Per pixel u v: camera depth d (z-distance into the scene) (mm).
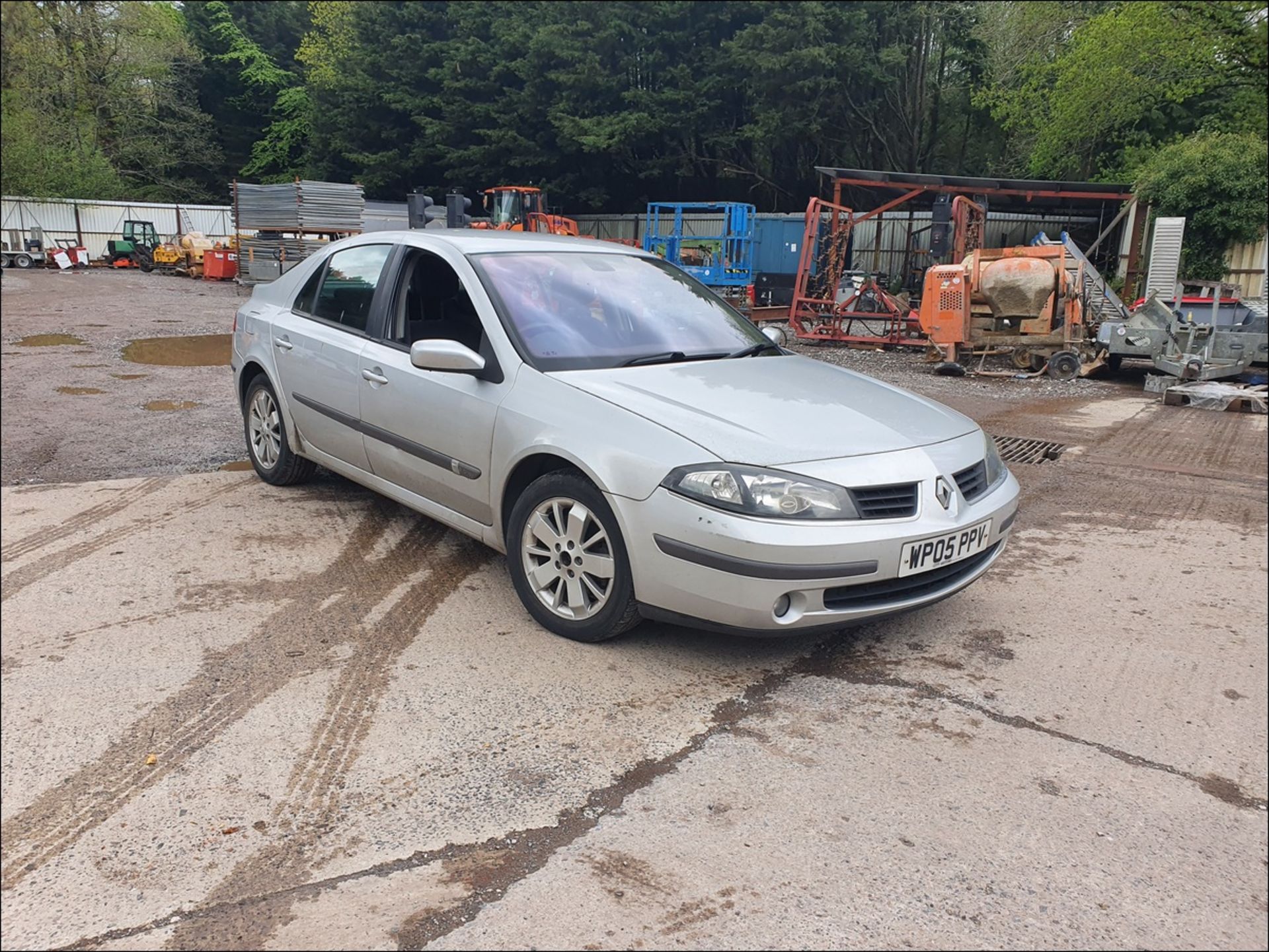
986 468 3623
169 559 4359
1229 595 4254
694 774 2656
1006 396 11148
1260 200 19328
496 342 3764
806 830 2408
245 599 3896
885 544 3047
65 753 2723
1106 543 5062
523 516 3555
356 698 3068
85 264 34781
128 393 9047
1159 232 19203
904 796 2574
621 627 3350
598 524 3297
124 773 2629
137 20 43875
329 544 4598
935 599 3320
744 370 3877
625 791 2566
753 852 2318
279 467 5352
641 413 3262
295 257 23391
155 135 48188
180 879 2199
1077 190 19797
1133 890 2215
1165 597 4211
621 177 37219
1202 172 19562
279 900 2129
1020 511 5742
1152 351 11781
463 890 2166
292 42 55219
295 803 2494
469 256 4141
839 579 3008
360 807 2479
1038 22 28016
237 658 3352
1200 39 22828
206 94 53188
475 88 36594
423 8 38750
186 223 39594
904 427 3471
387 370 4195
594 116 33719
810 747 2822
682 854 2303
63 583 4051
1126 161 24906
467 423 3748
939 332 12883
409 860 2271
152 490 5527
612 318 4078
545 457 3494
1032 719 3035
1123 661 3508
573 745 2799
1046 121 26891
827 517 2994
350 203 24828
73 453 6523
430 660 3354
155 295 22391
